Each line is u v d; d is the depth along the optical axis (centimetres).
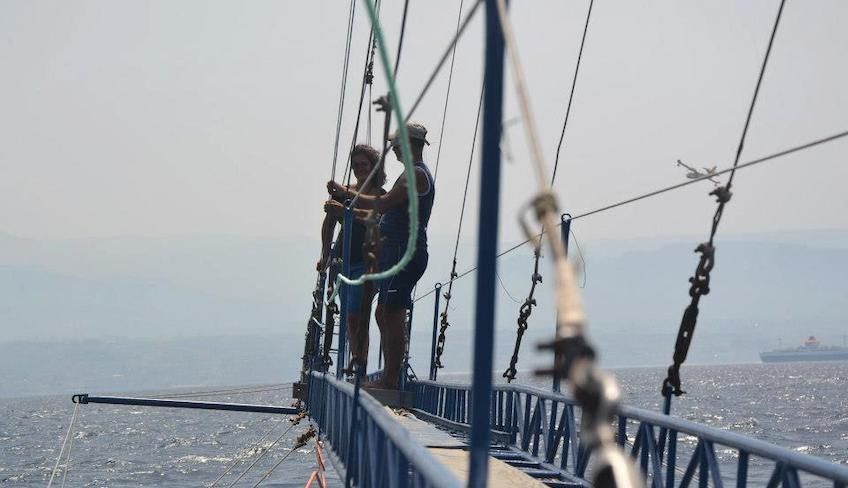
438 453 2591
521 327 3234
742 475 1570
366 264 1866
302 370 5322
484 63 777
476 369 772
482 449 770
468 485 771
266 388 6300
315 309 4391
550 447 2909
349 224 3027
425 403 5166
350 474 2327
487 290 771
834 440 18688
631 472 355
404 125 916
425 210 3200
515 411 3444
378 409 1834
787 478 1412
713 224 1531
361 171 3322
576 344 385
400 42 1623
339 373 3269
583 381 373
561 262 424
